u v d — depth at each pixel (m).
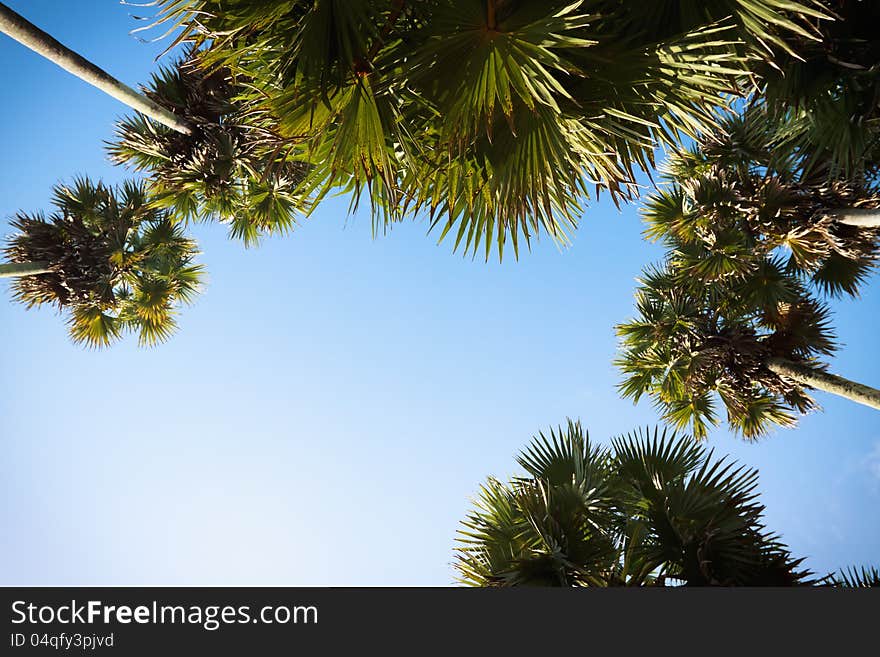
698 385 7.92
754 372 7.57
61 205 9.49
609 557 3.85
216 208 8.35
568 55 3.04
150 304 10.03
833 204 6.69
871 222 6.10
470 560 4.10
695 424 8.24
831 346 7.56
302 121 3.12
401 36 2.96
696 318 7.86
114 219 9.64
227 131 7.29
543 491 3.83
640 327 8.38
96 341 9.77
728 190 7.05
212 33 2.83
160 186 8.06
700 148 7.25
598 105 3.06
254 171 7.45
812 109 4.27
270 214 8.01
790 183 6.76
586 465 4.25
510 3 2.81
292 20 2.90
